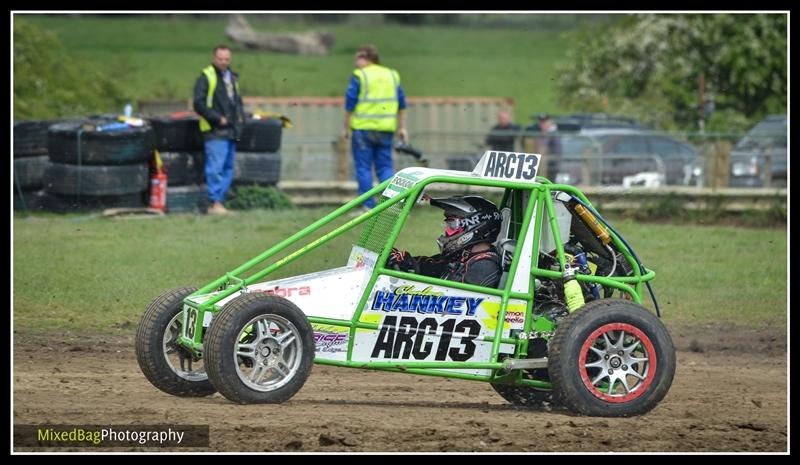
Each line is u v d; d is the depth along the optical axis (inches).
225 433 716.0
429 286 800.3
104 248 1502.2
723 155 2215.8
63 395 852.6
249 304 761.0
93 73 3390.7
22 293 1248.2
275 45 4687.5
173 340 837.2
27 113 2829.7
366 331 794.8
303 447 689.6
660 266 1537.9
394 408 836.0
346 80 4360.2
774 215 2044.8
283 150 2426.2
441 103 3164.4
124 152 1791.3
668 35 3297.2
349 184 2075.5
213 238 1606.8
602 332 788.0
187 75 4116.6
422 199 819.4
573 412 799.7
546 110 4249.5
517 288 812.0
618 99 3437.5
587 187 2151.8
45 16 4488.2
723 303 1339.8
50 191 1795.0
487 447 706.2
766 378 1032.8
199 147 1882.4
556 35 5551.2
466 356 810.8
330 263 1473.9
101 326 1148.5
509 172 827.4
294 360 777.6
